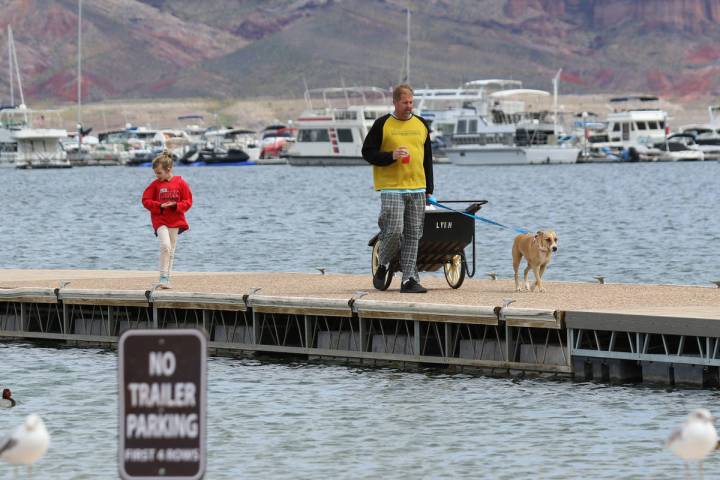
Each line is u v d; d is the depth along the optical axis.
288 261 109.06
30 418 27.53
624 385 47.78
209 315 57.19
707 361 45.84
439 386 48.66
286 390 48.47
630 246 118.56
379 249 56.38
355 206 198.62
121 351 22.14
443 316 50.34
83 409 45.69
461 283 57.22
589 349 48.53
